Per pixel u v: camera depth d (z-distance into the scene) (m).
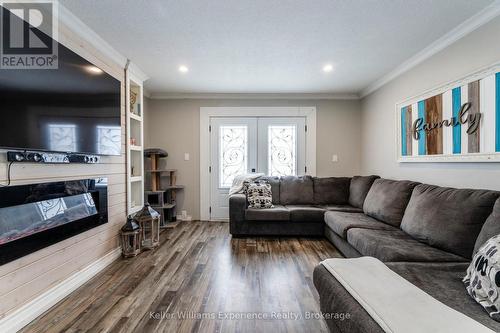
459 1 1.84
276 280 2.17
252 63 2.99
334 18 2.06
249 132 4.36
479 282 1.14
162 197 3.85
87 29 2.17
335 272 1.36
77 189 2.01
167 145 4.37
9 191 1.47
